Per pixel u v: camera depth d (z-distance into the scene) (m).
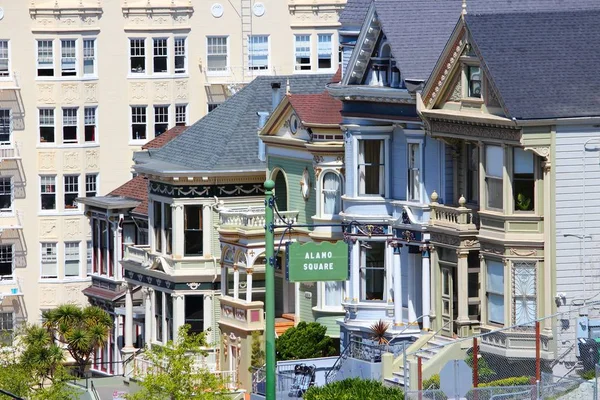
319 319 169.25
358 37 161.38
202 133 190.25
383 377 149.00
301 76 192.88
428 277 155.12
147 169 185.75
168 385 159.50
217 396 161.75
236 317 176.12
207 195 184.12
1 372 169.75
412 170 158.00
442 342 151.00
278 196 178.38
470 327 151.00
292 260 123.44
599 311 144.38
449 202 155.25
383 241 161.25
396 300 159.38
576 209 144.25
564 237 144.12
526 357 143.88
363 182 161.62
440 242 153.25
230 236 176.75
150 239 188.75
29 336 186.50
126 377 185.62
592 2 158.25
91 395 182.12
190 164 185.25
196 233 184.62
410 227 156.62
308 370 155.50
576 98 143.88
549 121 142.75
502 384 140.38
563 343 143.50
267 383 122.38
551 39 147.12
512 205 145.38
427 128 152.50
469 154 153.12
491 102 146.00
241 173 183.75
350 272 162.75
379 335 158.50
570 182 144.00
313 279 123.75
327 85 164.25
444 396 137.50
